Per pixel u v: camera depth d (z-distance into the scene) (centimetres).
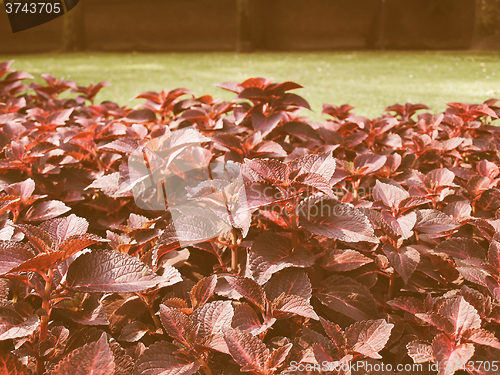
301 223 153
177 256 176
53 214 181
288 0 2267
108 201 207
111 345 139
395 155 229
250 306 152
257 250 156
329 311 163
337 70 1411
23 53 2250
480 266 145
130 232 169
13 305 131
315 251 174
